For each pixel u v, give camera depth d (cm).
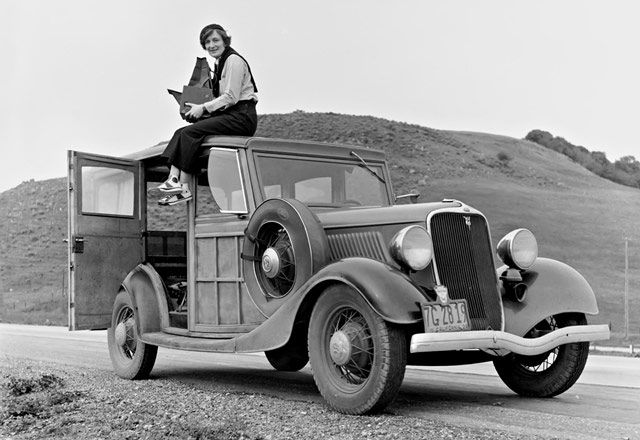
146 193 721
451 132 8725
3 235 4272
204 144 608
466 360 516
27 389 544
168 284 698
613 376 743
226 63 617
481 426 416
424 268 473
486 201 5297
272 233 546
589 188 6962
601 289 3344
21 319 2395
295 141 605
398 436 376
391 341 434
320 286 478
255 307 566
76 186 657
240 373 709
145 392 547
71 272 653
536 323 504
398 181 5788
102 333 1381
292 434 381
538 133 11638
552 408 489
